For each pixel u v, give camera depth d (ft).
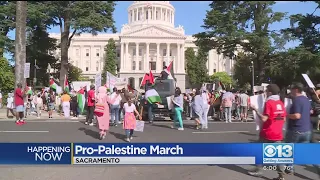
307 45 108.68
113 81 71.77
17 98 53.93
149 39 349.20
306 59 105.19
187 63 349.20
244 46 125.39
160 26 351.05
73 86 98.43
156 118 71.26
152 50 359.05
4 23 120.16
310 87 37.58
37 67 152.97
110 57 341.41
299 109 21.72
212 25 122.93
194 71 340.80
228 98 62.64
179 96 49.29
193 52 350.43
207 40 125.59
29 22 107.45
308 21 105.40
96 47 383.86
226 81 316.40
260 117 22.41
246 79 211.61
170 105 51.90
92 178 22.45
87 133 43.50
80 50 382.22
